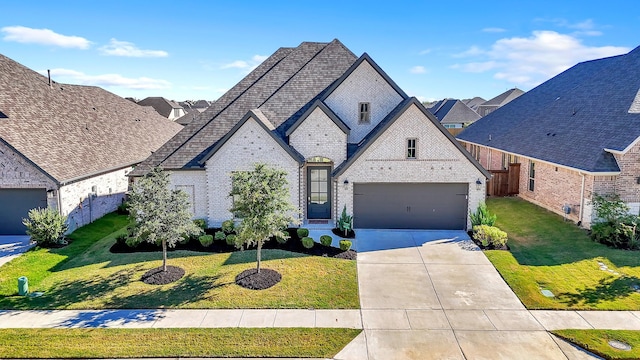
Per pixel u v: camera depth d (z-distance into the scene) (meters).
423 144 19.17
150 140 31.50
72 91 28.03
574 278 14.05
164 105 77.81
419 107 18.80
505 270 14.71
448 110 59.25
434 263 15.53
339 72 22.80
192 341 10.47
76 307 12.33
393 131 19.11
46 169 18.80
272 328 11.08
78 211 20.70
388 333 10.85
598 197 17.97
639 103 19.50
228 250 16.86
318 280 14.02
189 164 19.81
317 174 20.80
